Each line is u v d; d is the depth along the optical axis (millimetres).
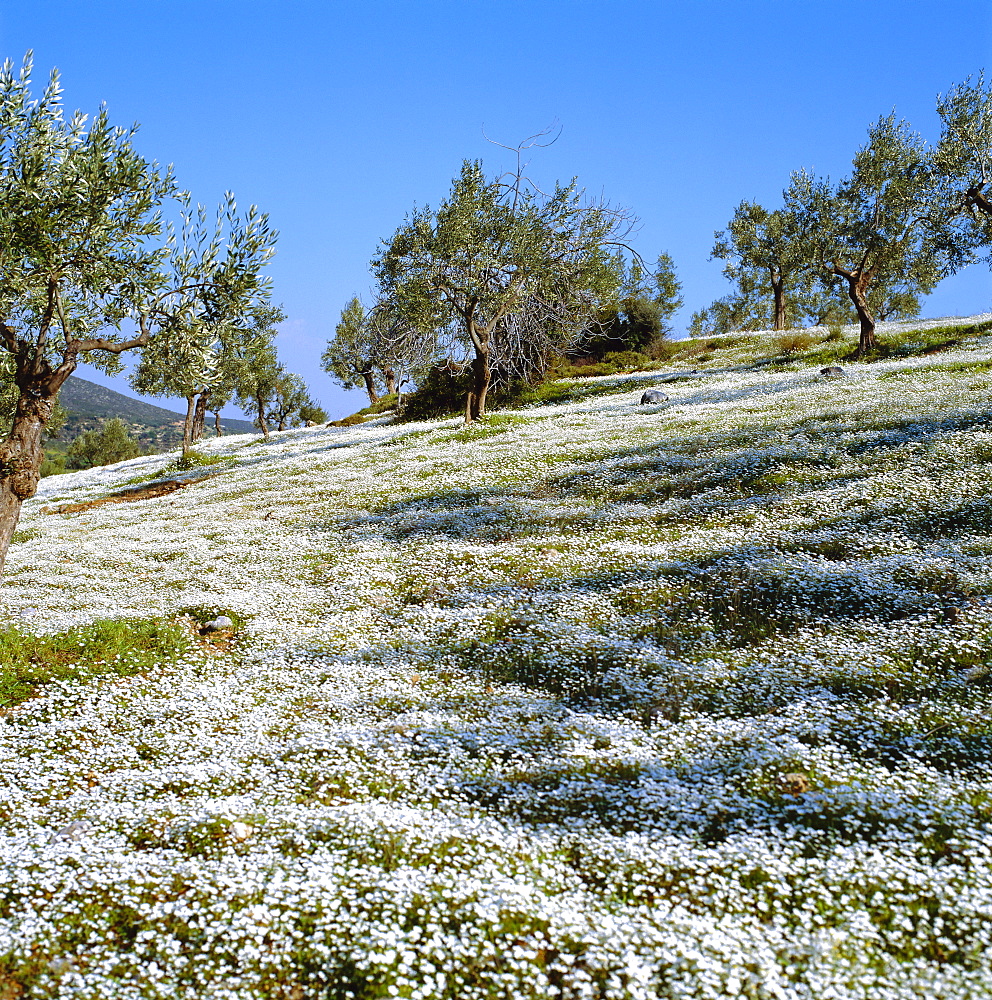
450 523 21703
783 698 10734
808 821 8016
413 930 6535
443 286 40344
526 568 17250
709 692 11148
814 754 9188
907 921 6496
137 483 40625
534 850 7836
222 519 26297
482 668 12805
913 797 8211
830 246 46875
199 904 6992
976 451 20000
